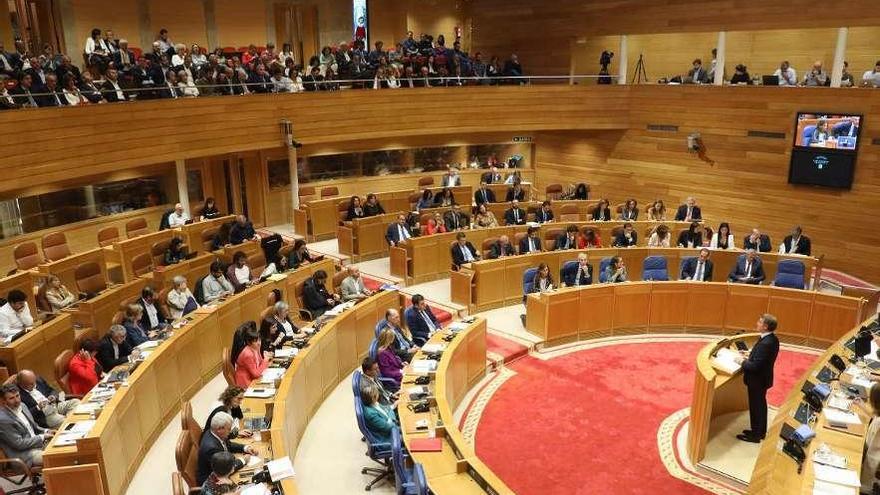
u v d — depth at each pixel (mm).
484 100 20047
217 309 10430
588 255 14461
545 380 10695
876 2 15234
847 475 6055
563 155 22109
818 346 12000
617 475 8195
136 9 18828
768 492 5918
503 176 21906
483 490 6254
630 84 20047
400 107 19203
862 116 15680
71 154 13617
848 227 16422
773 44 19234
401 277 14750
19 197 14578
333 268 13469
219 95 16406
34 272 11523
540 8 21969
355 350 10820
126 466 7586
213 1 20344
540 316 11977
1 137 12312
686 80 19344
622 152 20609
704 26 18156
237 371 8664
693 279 13227
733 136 18062
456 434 7027
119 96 14656
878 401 6348
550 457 8555
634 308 12422
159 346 8914
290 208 19656
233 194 18703
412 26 24250
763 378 8438
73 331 10062
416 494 6137
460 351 9812
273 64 17672
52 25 17406
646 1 19203
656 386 10492
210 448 6508
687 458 8547
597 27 20531
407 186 21516
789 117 16953
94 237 16141
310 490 7672
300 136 17844
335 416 9367
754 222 18078
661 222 16219
